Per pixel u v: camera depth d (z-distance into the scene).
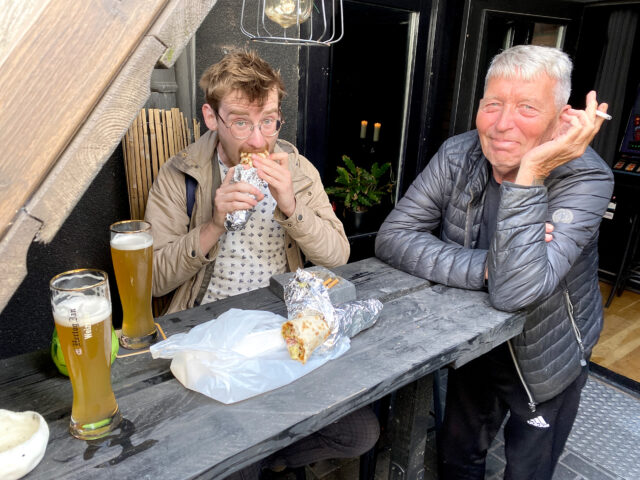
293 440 0.78
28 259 2.02
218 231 1.47
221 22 2.52
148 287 0.96
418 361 0.97
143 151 1.86
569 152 1.16
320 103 2.80
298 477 1.63
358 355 0.99
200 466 0.68
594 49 3.96
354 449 1.41
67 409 0.80
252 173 1.44
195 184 1.65
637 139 4.13
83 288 0.68
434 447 2.16
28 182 0.49
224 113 1.46
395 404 1.34
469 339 1.07
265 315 0.98
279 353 0.90
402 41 3.20
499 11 3.16
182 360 0.86
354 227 3.62
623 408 2.48
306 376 0.90
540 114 1.24
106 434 0.74
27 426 0.69
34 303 2.09
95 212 2.14
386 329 1.11
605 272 4.21
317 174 1.92
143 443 0.72
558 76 1.21
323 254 1.72
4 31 0.45
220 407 0.81
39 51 0.47
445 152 1.60
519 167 1.27
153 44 0.54
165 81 2.23
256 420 0.78
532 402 1.45
